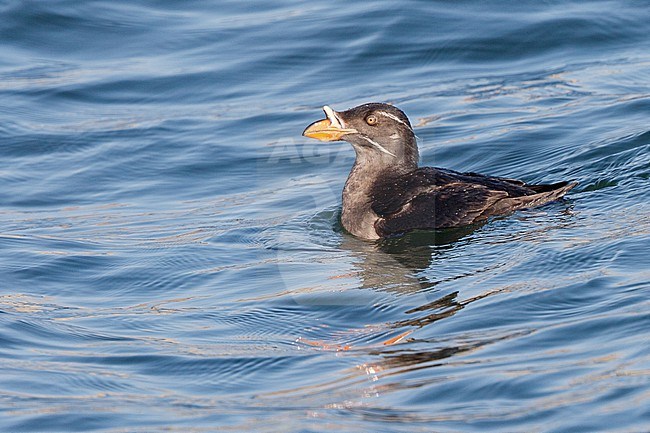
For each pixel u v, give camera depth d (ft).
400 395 27.55
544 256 36.42
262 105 60.18
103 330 34.30
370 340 31.78
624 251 35.83
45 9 72.54
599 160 47.62
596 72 61.62
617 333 29.71
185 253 41.34
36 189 51.19
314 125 42.63
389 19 69.05
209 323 34.47
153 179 51.90
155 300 37.17
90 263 40.96
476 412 26.03
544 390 26.71
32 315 35.65
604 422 24.80
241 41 68.49
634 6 69.15
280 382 29.53
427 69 64.03
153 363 31.42
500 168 49.52
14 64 67.00
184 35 69.87
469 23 68.13
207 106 60.90
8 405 28.53
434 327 32.01
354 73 64.03
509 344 29.96
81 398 28.99
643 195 42.04
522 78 61.93
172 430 26.58
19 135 57.47
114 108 61.26
